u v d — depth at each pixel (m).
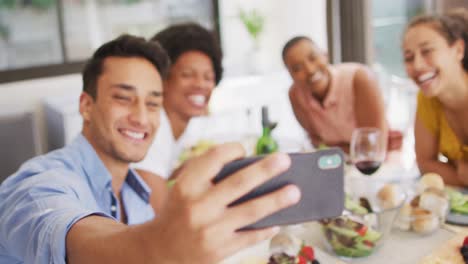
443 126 1.59
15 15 2.80
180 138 1.87
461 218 1.17
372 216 1.00
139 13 3.20
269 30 3.70
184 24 1.75
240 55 3.63
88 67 1.09
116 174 1.17
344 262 1.02
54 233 0.66
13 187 0.93
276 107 3.37
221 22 3.50
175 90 1.71
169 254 0.43
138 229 0.50
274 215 0.51
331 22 3.10
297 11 3.54
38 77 2.87
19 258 0.89
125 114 1.08
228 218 0.42
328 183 0.52
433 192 1.15
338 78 2.03
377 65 3.27
